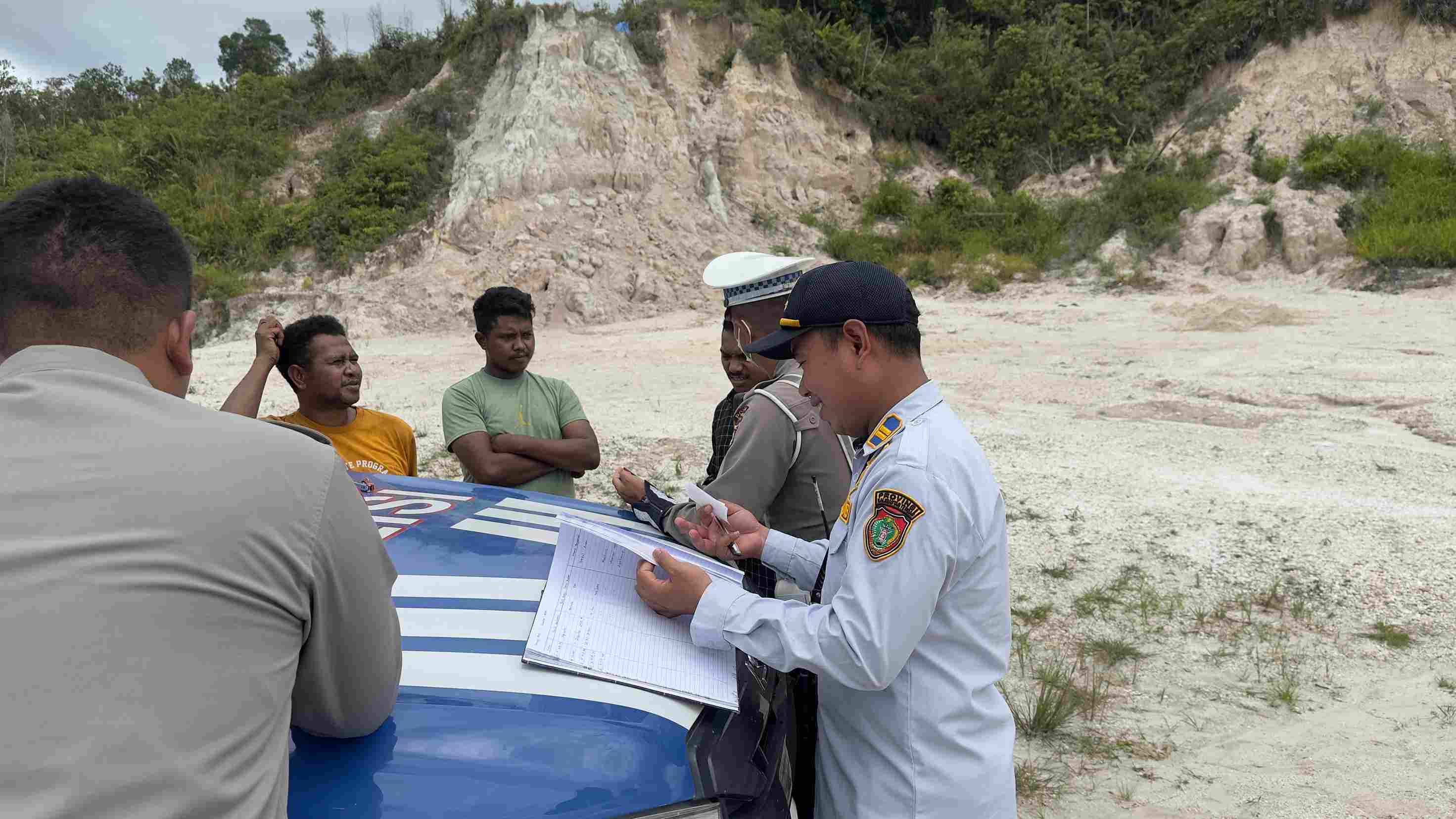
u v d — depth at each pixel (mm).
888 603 1518
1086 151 29688
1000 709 1695
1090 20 33438
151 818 942
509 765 1277
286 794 1111
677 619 1794
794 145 29984
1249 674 4539
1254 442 9094
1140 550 6234
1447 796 3436
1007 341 16516
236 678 1034
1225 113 28047
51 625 953
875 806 1646
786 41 31500
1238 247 22594
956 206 27859
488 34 29859
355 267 25219
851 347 1696
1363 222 22438
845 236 27047
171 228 1259
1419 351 13344
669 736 1414
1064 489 7621
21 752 916
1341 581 5609
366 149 27922
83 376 1136
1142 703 4266
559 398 3982
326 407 3533
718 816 1353
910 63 34031
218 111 31938
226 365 17000
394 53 33312
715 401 11984
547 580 1816
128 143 30703
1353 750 3803
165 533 1020
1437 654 4668
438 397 12797
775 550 2127
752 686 1706
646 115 28000
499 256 23531
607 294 22875
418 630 1579
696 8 31156
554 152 25688
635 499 2551
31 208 1167
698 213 26562
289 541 1103
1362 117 26578
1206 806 3416
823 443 2328
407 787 1223
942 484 1565
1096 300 21172
